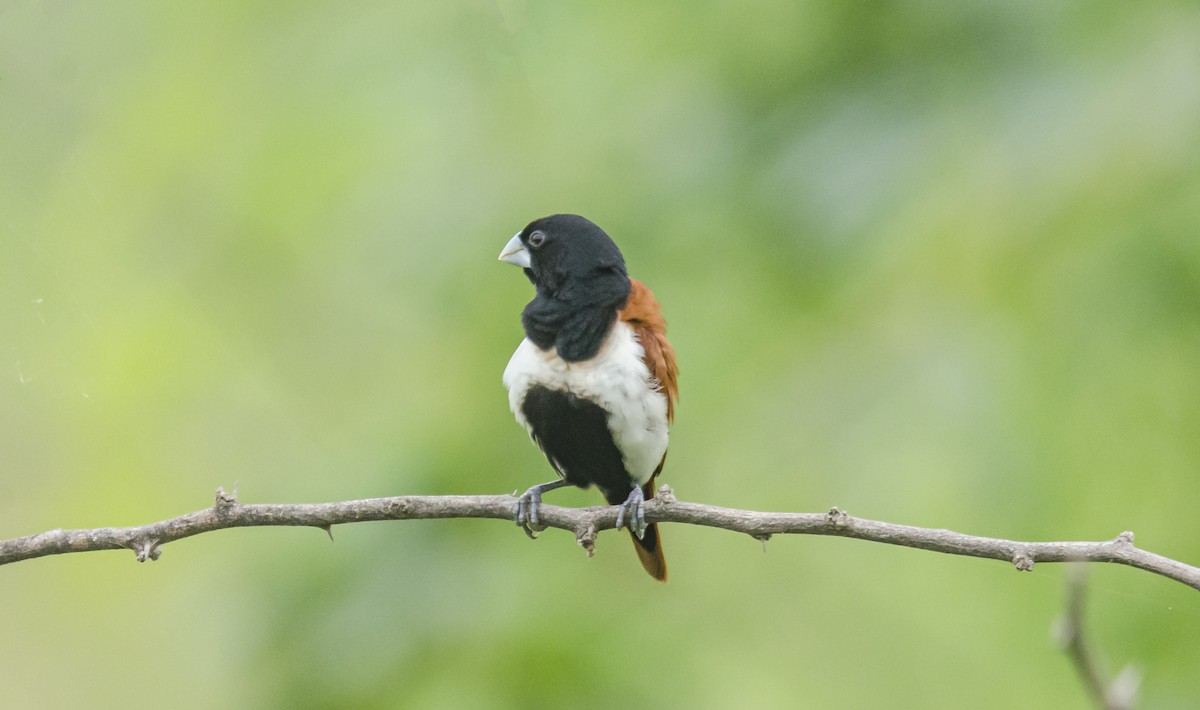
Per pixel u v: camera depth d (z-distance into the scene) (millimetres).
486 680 10422
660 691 10883
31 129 12227
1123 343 10305
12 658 13562
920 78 10914
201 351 13344
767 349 11367
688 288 11516
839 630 12500
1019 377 10344
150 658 13344
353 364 13266
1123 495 10438
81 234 12859
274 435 13078
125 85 13133
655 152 11867
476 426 11406
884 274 10742
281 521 7312
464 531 11086
